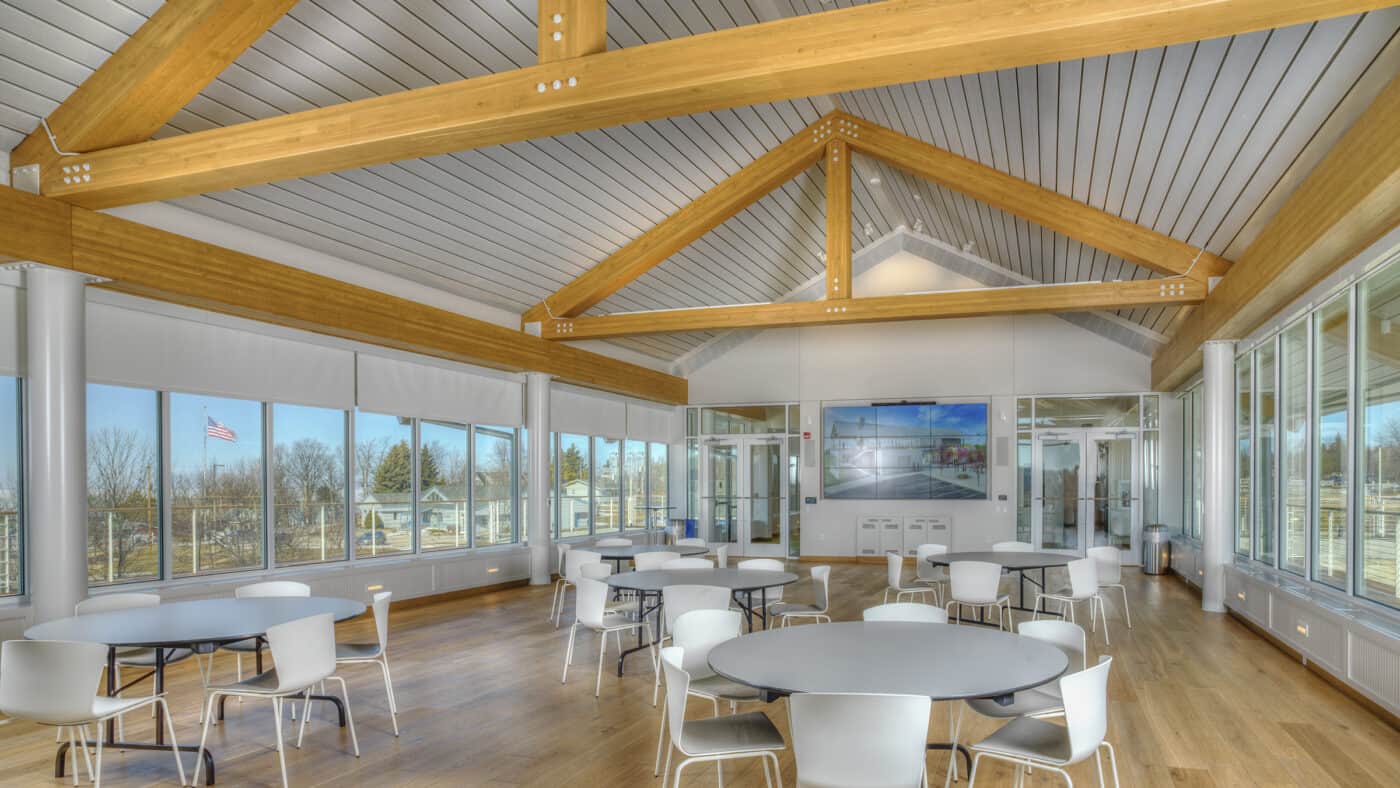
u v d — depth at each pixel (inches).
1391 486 217.9
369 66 256.8
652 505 624.7
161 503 296.5
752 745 136.5
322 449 363.9
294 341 343.6
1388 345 218.1
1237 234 303.0
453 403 428.1
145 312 284.8
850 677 128.9
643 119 199.8
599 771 179.5
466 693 240.8
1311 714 216.5
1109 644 303.3
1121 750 189.8
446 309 394.6
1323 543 273.7
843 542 589.9
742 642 155.1
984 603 282.8
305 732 205.3
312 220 309.3
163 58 209.6
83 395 235.9
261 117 253.3
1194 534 493.4
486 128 201.2
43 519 227.0
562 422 512.1
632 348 570.9
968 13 164.1
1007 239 473.4
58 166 227.5
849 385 595.5
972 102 319.9
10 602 245.0
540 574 465.4
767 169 413.7
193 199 274.7
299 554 351.3
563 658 285.4
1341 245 218.1
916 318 404.5
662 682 253.3
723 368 625.3
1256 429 357.7
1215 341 370.0
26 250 219.5
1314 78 196.2
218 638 163.9
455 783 172.7
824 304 414.0
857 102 383.9
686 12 307.3
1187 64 223.1
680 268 482.0
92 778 171.9
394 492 402.0
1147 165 290.8
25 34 204.4
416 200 326.0
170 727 171.3
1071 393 550.9
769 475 613.0
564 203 371.9
